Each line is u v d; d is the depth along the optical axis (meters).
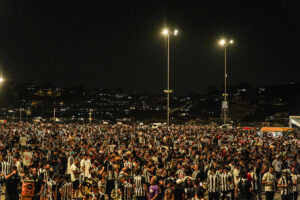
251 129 48.50
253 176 13.55
